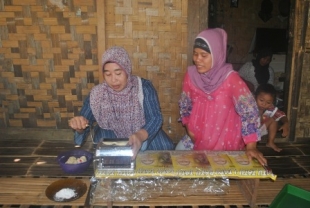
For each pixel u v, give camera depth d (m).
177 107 2.77
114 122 2.18
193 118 2.19
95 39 2.62
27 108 2.80
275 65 4.59
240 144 2.14
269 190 2.04
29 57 2.67
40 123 2.84
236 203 1.84
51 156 2.53
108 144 1.65
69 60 2.68
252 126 1.94
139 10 2.55
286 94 2.89
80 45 2.63
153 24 2.58
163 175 1.58
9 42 2.63
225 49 2.02
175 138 2.85
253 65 3.48
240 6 5.14
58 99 2.78
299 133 2.93
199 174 1.60
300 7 2.68
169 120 2.80
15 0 2.53
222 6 5.14
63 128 2.84
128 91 2.08
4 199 1.88
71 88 2.75
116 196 1.81
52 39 2.62
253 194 1.75
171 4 2.54
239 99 1.97
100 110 2.13
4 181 2.10
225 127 2.10
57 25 2.59
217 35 1.95
